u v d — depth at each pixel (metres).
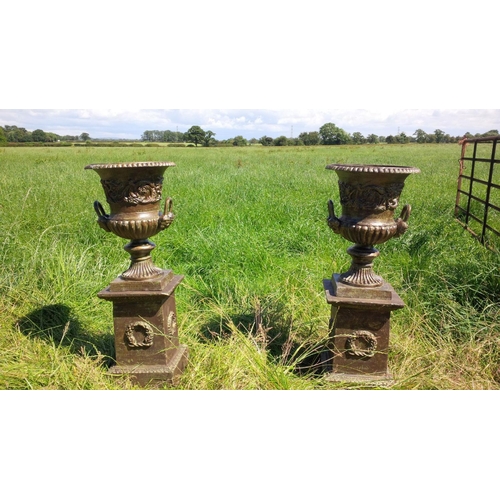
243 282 4.81
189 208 8.00
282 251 5.87
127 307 3.14
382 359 3.12
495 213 8.16
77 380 3.11
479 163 19.77
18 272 4.61
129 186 2.88
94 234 6.07
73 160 20.41
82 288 4.43
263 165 17.70
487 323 3.75
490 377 3.27
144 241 3.14
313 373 3.24
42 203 7.80
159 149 38.81
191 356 3.59
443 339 3.66
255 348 3.27
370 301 2.97
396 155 27.77
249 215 7.62
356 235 2.93
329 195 9.59
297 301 4.30
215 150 38.16
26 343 3.65
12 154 25.58
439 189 11.23
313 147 47.88
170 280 3.33
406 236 5.90
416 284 4.39
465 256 4.99
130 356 3.23
